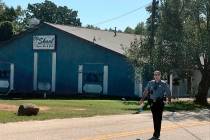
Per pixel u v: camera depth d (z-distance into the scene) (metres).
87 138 14.48
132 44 35.12
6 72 51.59
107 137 14.91
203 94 35.94
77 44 46.25
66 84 47.06
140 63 34.38
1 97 43.09
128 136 15.42
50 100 35.47
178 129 18.06
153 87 15.16
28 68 50.06
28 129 16.20
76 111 23.73
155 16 34.66
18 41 50.84
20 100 34.78
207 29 34.38
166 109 29.16
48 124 17.88
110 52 43.47
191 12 34.50
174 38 33.75
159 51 33.94
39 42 49.12
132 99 41.00
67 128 16.81
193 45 33.84
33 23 52.03
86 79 45.47
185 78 35.56
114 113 23.66
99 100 36.91
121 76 42.66
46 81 48.62
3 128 16.27
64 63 47.28
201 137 15.97
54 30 48.00
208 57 34.53
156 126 15.20
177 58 33.84
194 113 26.69
